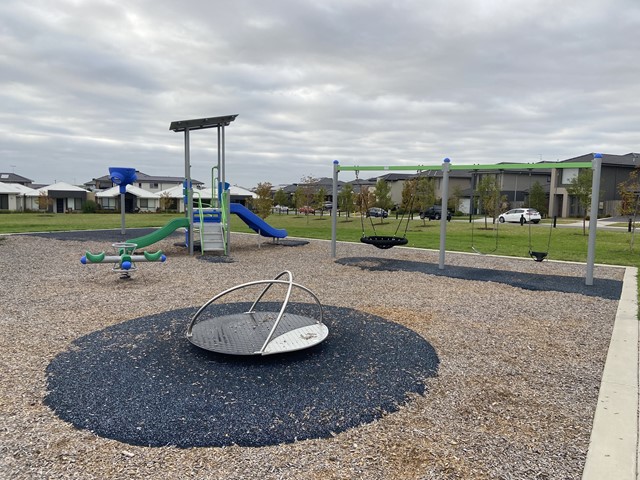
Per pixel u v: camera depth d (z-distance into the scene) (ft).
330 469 8.04
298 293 23.03
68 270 29.35
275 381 11.62
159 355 13.35
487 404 10.71
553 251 44.27
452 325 17.39
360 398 10.77
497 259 37.47
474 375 12.44
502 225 89.04
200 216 39.19
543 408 10.55
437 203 153.89
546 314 19.30
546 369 13.00
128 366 12.51
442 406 10.56
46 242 44.98
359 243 48.75
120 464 8.13
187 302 20.63
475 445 8.91
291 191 235.40
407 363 13.05
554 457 8.51
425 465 8.20
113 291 22.98
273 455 8.46
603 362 13.62
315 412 10.06
